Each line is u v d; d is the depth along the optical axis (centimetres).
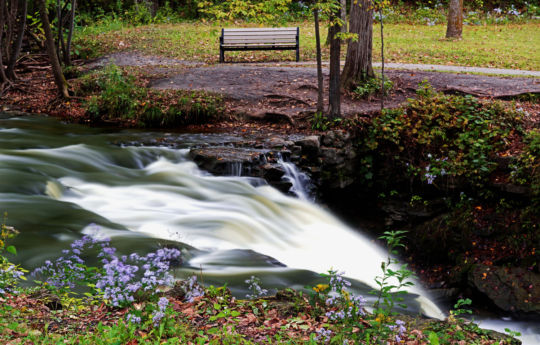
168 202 1027
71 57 2322
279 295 593
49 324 492
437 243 1169
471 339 547
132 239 768
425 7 3469
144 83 1717
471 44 2475
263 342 488
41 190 978
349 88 1564
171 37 2591
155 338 476
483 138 1210
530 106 1402
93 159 1170
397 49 2311
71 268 571
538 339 925
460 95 1491
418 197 1241
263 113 1457
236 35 2142
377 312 529
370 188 1297
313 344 473
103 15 3183
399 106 1355
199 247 823
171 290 572
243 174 1158
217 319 528
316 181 1243
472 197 1177
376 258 1169
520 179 1098
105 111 1539
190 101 1500
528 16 3422
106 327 473
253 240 962
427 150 1246
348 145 1270
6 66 2008
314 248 1053
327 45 2392
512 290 993
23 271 630
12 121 1478
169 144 1262
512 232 1080
